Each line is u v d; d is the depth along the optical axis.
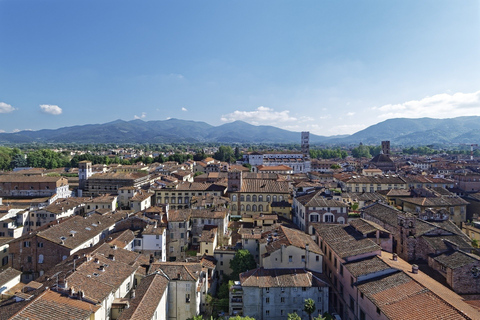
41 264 91.19
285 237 83.56
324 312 69.44
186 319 69.00
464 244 76.00
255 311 70.00
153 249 96.44
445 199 124.50
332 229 93.38
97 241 105.12
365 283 63.62
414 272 65.12
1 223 129.38
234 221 127.88
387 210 103.19
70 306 52.69
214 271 90.75
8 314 49.41
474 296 62.22
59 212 137.88
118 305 61.22
